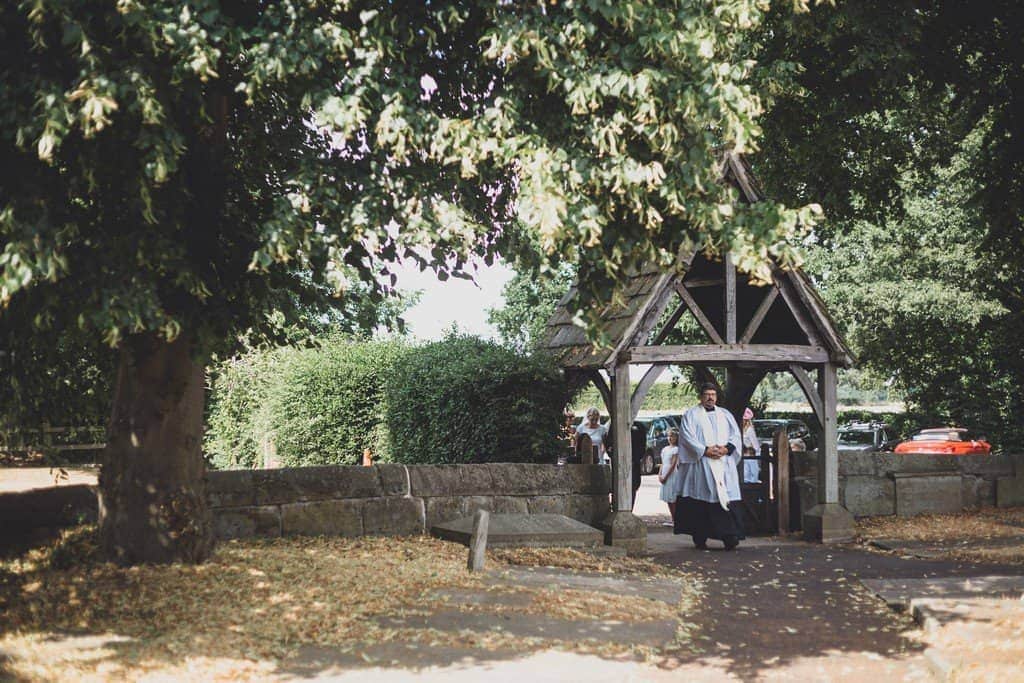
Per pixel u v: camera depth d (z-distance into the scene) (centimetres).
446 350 1412
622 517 1226
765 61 1530
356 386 1802
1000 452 2691
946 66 1514
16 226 583
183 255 645
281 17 639
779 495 1459
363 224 646
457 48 745
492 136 670
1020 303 2602
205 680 554
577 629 715
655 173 638
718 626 784
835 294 2777
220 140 789
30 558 835
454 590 823
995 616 766
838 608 868
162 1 599
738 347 1323
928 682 616
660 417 3008
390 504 1137
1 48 592
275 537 1053
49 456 1035
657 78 636
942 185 2530
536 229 657
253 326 756
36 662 569
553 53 644
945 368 2825
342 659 608
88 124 549
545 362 1338
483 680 571
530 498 1233
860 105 1549
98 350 884
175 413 827
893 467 1555
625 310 1286
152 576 773
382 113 629
